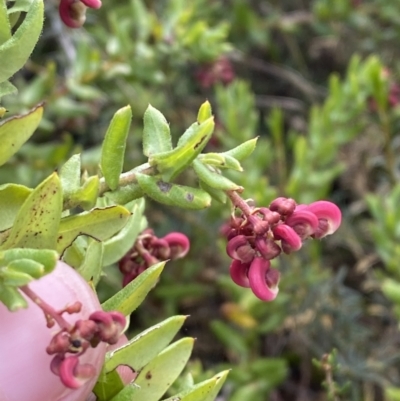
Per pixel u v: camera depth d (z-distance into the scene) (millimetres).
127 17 391
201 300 344
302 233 159
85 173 177
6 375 149
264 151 311
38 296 149
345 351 277
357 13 401
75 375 142
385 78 308
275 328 307
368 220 366
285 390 349
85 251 180
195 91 418
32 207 151
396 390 256
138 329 334
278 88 454
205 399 168
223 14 426
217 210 313
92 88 346
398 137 365
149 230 195
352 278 363
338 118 308
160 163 164
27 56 159
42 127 318
